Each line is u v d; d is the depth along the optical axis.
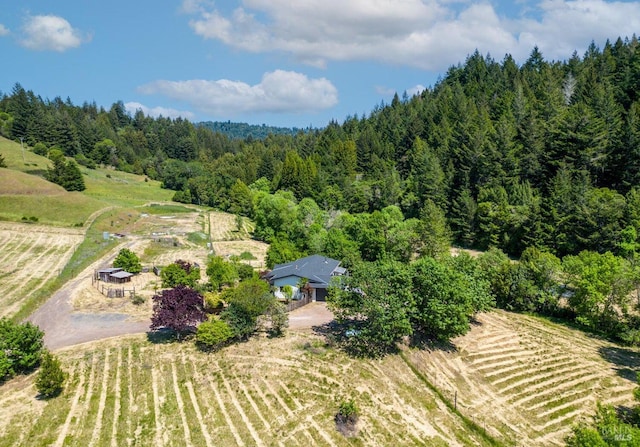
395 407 28.61
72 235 72.38
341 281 37.84
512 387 32.19
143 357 33.41
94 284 51.44
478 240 77.56
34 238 68.81
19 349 30.02
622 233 58.34
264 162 141.88
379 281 36.03
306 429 25.81
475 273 45.09
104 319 41.09
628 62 101.06
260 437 24.98
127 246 72.38
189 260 66.44
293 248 64.69
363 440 25.20
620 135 71.44
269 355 34.19
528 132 83.56
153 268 58.97
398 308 34.22
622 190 70.75
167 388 29.39
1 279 50.19
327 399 28.78
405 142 117.62
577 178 70.69
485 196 78.44
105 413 26.39
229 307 37.31
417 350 35.97
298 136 197.50
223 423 26.06
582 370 34.75
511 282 48.12
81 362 32.44
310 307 46.19
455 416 28.28
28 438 23.83
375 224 66.06
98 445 23.67
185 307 35.84
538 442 26.23
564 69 121.31
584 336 41.62
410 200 90.69
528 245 67.50
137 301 45.19
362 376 31.62
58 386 27.78
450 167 89.44
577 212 62.88
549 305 47.38
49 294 47.12
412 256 66.62
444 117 113.62
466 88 133.62
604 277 41.72
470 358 36.34
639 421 26.84
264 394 29.12
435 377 32.84
